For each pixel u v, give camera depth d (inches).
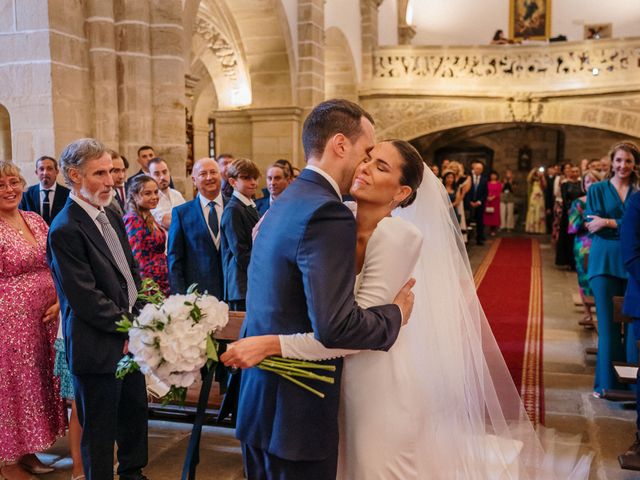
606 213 159.6
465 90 548.7
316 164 68.5
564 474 112.7
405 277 71.9
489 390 100.7
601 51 521.7
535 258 438.0
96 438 104.3
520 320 256.5
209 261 162.4
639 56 509.7
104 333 102.8
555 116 537.0
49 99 217.8
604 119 523.2
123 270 111.6
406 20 671.1
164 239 169.0
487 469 95.0
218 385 149.8
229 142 443.5
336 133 68.1
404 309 71.0
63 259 99.7
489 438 99.6
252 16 401.1
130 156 241.0
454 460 86.7
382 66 565.3
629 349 154.7
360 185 72.1
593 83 525.3
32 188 192.9
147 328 65.4
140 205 162.7
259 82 426.3
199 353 65.6
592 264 164.9
